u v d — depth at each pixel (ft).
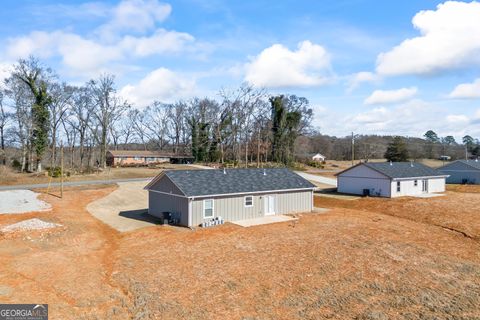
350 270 47.39
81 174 161.58
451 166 167.84
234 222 79.51
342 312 35.45
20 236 64.28
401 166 132.57
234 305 36.94
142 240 64.54
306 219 83.15
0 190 114.11
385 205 103.86
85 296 38.58
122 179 148.66
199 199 76.23
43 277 44.27
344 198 119.75
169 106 281.95
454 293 40.22
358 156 326.24
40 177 147.13
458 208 92.43
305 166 238.07
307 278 44.57
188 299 38.32
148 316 34.24
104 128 196.44
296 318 34.27
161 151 267.18
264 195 87.04
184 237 66.03
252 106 238.89
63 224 74.23
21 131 172.14
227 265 49.57
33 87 162.81
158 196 85.97
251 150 240.32
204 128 250.16
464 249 59.06
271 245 59.62
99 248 59.77
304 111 255.29
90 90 195.42
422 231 71.72
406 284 42.73
